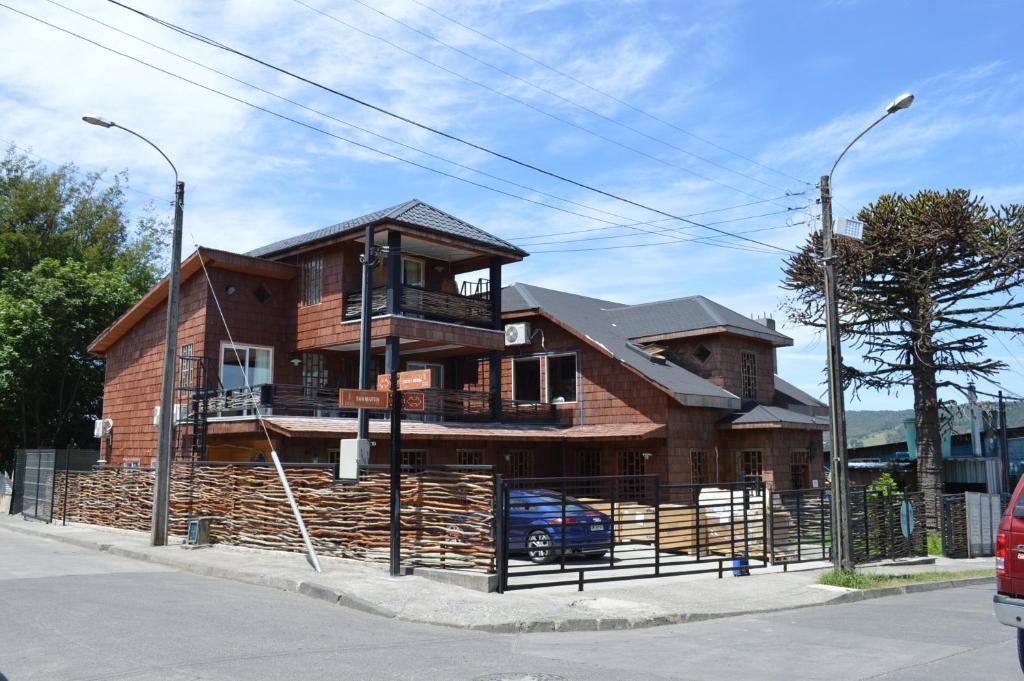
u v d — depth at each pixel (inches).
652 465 1017.5
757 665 329.7
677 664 330.3
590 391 1091.3
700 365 1128.8
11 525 936.9
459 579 494.0
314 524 611.5
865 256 1148.5
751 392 1156.5
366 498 576.7
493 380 1060.5
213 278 962.7
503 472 1044.5
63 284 1314.0
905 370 1186.6
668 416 1010.7
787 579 609.3
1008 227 1115.3
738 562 647.8
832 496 615.8
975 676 312.7
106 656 313.7
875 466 1473.9
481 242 1027.3
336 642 356.2
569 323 1114.1
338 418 912.3
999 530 329.4
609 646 372.2
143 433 1057.5
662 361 1111.0
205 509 719.1
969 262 1151.6
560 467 1109.7
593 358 1092.5
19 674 286.2
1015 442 1576.0
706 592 536.1
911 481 1453.0
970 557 949.2
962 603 545.6
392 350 928.9
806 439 1113.4
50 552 682.2
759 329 1163.3
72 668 294.5
